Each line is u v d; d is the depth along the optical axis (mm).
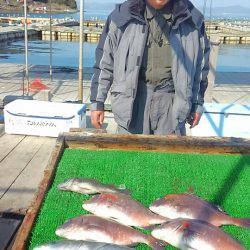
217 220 2086
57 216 2109
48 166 2652
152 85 3025
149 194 2408
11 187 4082
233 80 12344
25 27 8055
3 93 9070
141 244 1897
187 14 2789
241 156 2947
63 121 5594
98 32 33156
